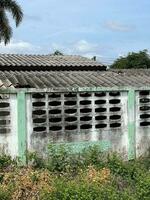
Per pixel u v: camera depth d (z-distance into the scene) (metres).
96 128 10.30
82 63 17.06
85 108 10.20
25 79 11.20
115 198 6.94
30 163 9.48
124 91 10.58
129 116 10.64
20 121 9.62
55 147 9.77
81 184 7.25
